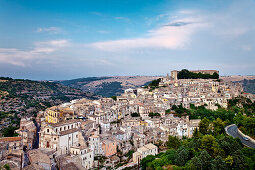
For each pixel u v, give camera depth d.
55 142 134.62
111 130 182.25
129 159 158.38
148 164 133.38
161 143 183.88
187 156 123.69
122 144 168.12
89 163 134.12
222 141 126.88
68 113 195.38
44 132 139.00
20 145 136.75
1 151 112.56
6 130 176.75
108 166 141.62
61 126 143.38
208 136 129.50
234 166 107.50
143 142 177.00
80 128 157.50
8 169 95.12
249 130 155.00
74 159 122.31
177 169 116.94
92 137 147.25
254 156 111.75
